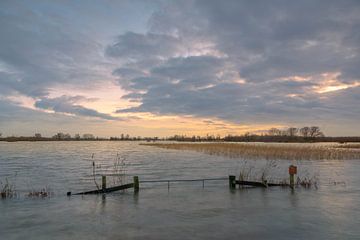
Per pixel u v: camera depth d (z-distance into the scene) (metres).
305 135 184.12
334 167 33.94
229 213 13.52
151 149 87.25
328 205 14.93
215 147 74.94
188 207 14.76
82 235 10.80
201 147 80.38
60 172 31.31
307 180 23.14
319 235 10.52
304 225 11.64
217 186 21.22
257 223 11.95
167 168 34.47
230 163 39.94
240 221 12.25
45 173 30.48
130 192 18.94
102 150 85.62
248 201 16.00
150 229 11.34
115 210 14.30
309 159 44.69
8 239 10.49
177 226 11.67
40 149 94.00
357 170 30.81
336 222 12.00
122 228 11.51
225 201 16.06
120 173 28.64
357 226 11.48
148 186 21.38
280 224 11.78
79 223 12.23
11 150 86.19
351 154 49.81
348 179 24.16
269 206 14.80
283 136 185.62
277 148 63.47
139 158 50.47
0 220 12.79
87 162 44.16
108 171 32.00
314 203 15.40
